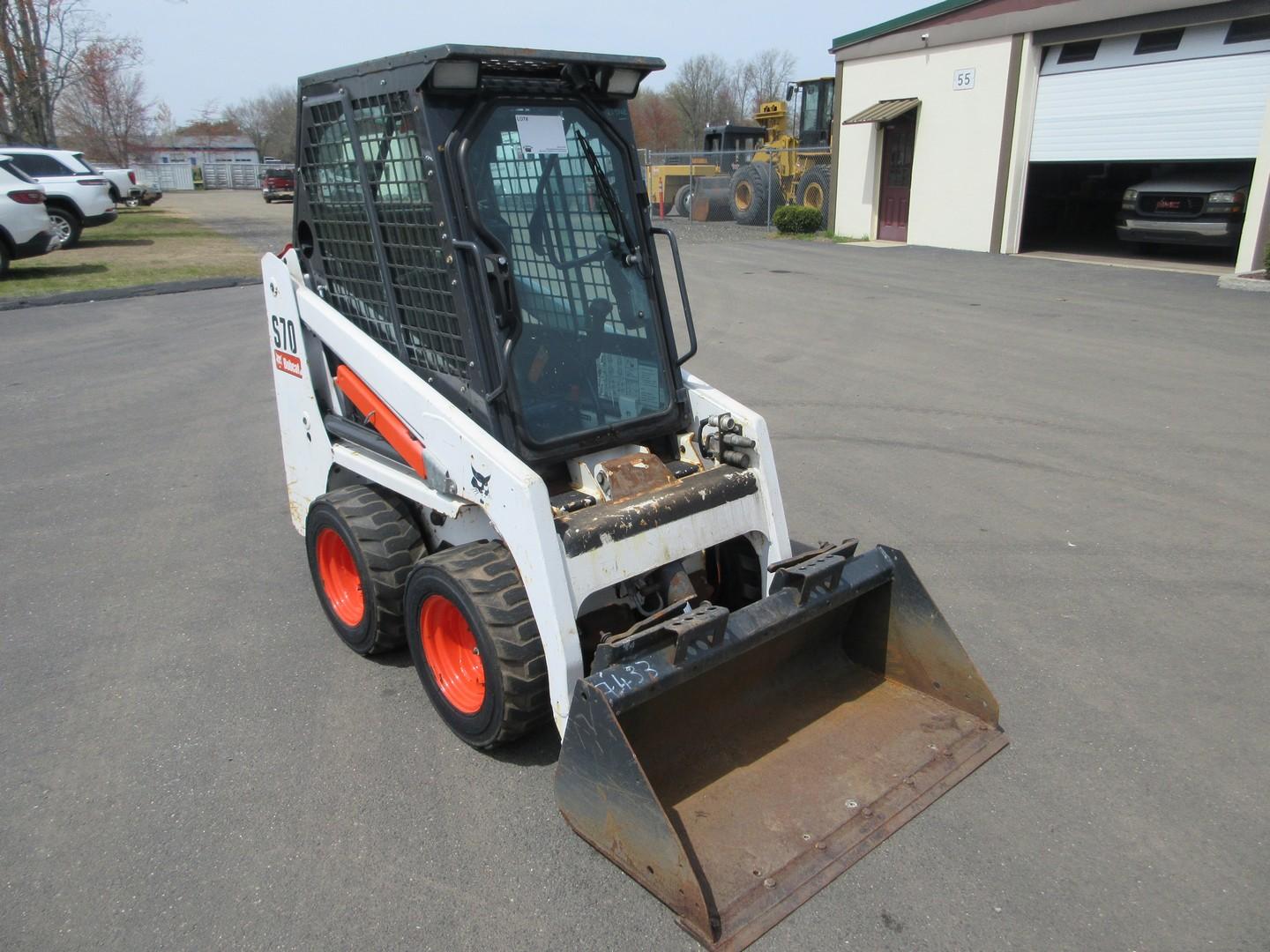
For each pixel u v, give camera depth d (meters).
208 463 6.74
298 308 4.13
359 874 2.88
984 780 3.24
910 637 3.51
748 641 3.04
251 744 3.53
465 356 3.27
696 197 25.75
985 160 17.03
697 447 3.78
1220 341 9.34
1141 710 3.63
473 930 2.65
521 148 3.33
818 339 9.99
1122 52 14.84
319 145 3.86
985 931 2.63
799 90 24.31
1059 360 8.84
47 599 4.71
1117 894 2.75
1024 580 4.69
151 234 22.61
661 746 3.17
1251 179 13.10
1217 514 5.38
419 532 3.90
